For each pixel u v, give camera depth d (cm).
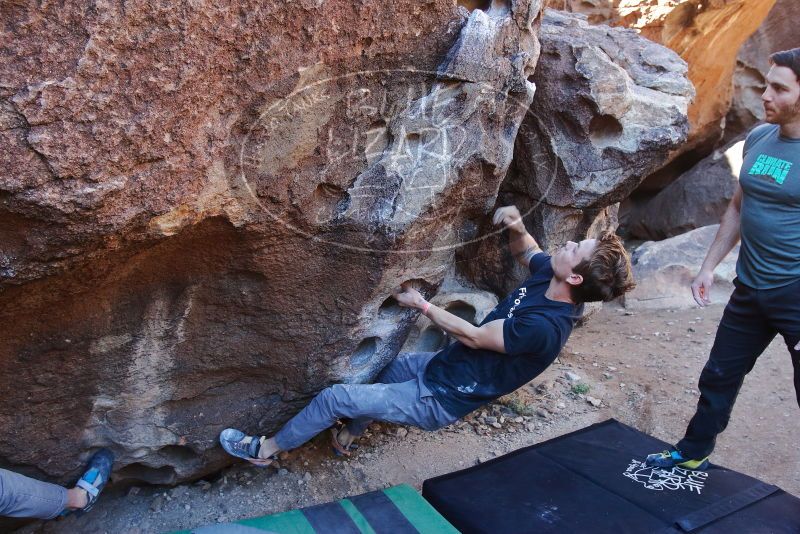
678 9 487
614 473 262
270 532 219
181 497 259
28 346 188
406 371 272
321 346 244
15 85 135
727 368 238
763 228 214
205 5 154
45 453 219
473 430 310
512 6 221
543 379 360
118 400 221
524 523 229
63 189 145
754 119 678
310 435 250
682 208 608
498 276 338
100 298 189
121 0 142
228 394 246
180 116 159
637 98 309
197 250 192
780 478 295
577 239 348
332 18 179
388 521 226
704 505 240
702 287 253
